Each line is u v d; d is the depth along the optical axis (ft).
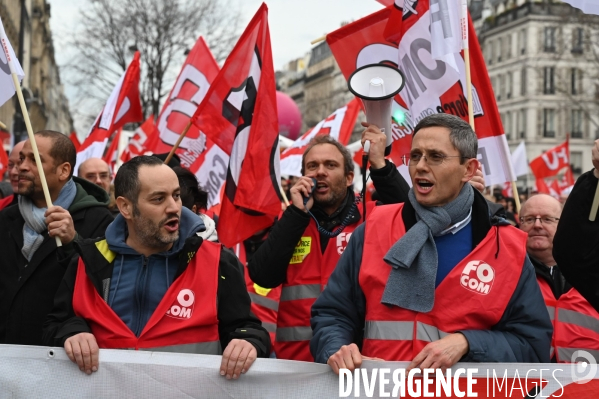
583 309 15.48
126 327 12.16
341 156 16.29
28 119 14.57
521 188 154.20
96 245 12.57
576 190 11.66
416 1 17.80
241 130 17.37
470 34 17.62
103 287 12.40
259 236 22.35
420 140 11.87
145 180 12.21
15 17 131.13
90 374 11.78
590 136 193.57
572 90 187.42
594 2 13.99
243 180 17.13
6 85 15.44
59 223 14.10
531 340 11.58
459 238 11.91
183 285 12.37
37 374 11.85
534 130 194.70
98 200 16.85
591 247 11.58
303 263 16.11
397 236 12.05
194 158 24.76
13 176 21.75
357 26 19.12
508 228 11.98
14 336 15.12
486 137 17.65
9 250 15.55
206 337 12.40
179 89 25.32
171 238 12.30
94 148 24.72
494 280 11.62
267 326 19.35
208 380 11.84
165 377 11.82
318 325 12.41
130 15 96.58
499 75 207.31
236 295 12.76
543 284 15.75
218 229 17.26
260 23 17.81
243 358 11.73
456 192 11.87
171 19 95.91
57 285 15.20
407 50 17.98
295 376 11.82
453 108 17.79
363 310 12.48
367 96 13.98
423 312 11.62
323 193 16.14
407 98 18.15
